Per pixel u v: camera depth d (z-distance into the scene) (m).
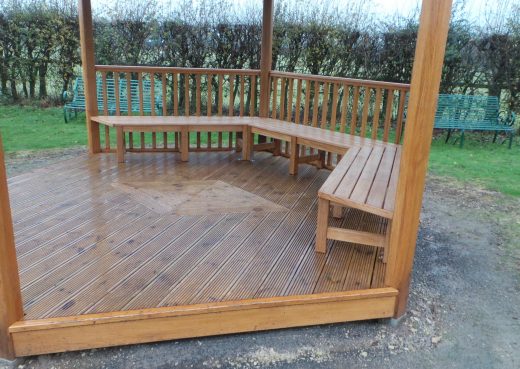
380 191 2.65
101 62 7.47
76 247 2.64
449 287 2.72
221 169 4.49
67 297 2.10
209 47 7.27
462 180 4.96
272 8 4.97
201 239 2.83
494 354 2.12
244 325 2.10
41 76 7.95
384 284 2.30
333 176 2.95
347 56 7.12
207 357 2.02
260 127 4.62
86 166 4.40
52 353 1.99
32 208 3.23
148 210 3.29
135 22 7.29
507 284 2.78
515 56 6.66
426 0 1.80
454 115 6.60
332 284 2.30
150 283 2.26
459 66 6.83
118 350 2.04
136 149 4.99
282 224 3.13
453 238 3.44
